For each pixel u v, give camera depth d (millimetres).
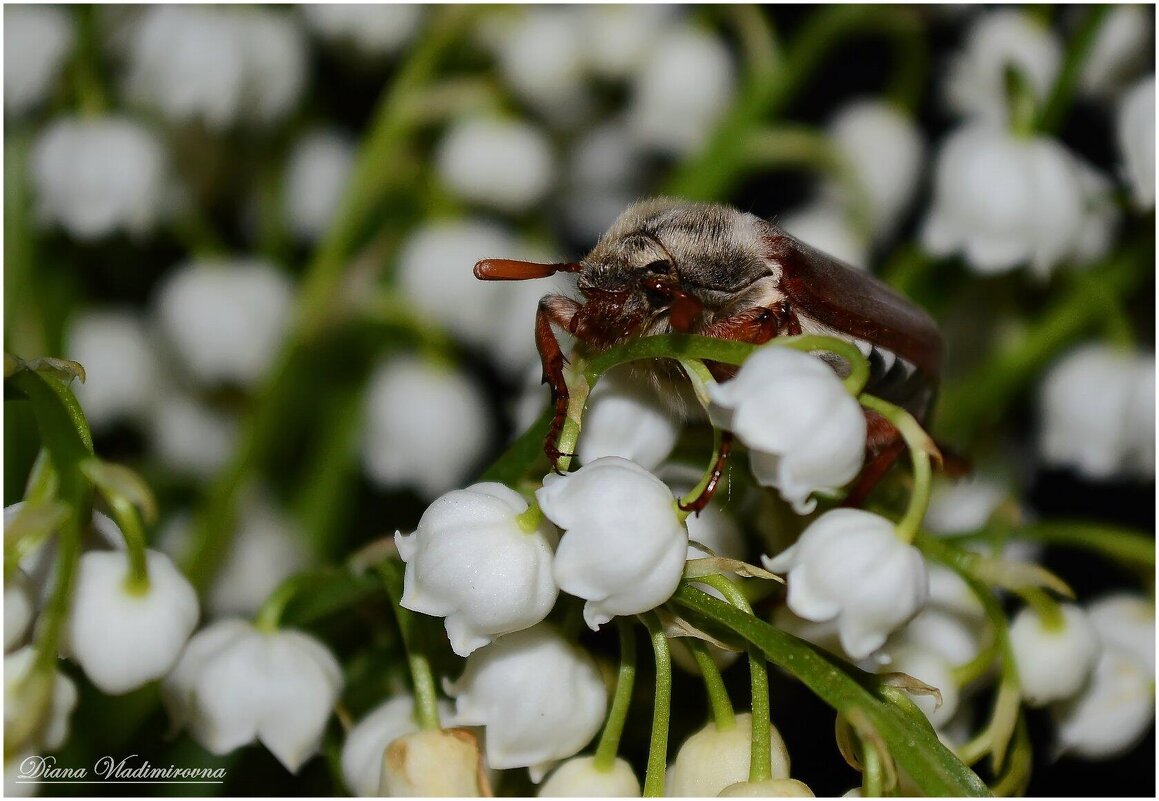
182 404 270
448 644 201
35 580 193
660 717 189
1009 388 241
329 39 266
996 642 205
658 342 192
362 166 250
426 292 260
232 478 246
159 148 256
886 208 265
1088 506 296
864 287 216
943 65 279
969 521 248
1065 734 220
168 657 196
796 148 250
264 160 268
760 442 187
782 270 212
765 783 186
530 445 199
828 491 206
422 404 262
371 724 204
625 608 188
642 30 266
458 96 253
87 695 221
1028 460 258
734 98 264
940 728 208
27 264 247
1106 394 245
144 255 269
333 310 252
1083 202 240
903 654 208
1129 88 257
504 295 262
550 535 191
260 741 217
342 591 206
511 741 194
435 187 261
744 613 188
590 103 281
